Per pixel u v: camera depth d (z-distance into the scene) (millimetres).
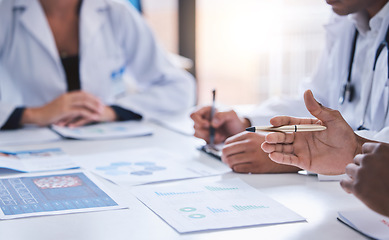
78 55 1731
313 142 833
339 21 1319
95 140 1321
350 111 1248
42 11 1672
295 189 882
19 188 867
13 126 1449
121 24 1787
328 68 1385
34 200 803
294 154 840
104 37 1768
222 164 1065
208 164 1064
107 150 1198
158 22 3104
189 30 3020
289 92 4016
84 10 1711
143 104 1709
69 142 1297
